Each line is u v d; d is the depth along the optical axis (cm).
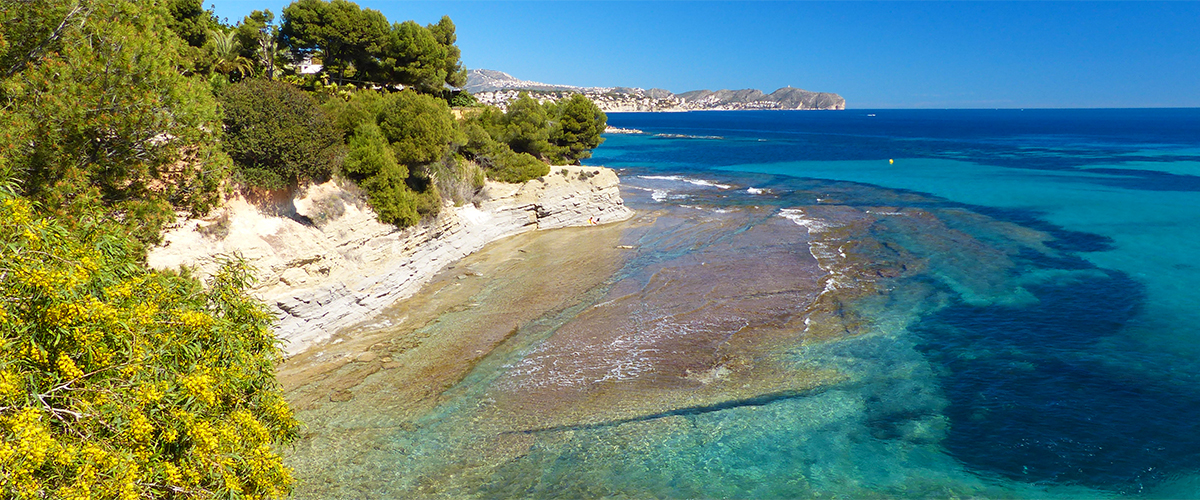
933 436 2005
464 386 2322
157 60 1786
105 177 1753
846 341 2708
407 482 1770
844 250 4162
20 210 974
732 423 2073
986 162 9988
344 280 2972
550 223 5072
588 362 2519
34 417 805
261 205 2866
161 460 995
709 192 6838
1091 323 2869
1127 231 4716
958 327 2845
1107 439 1961
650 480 1795
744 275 3612
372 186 3431
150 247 1944
